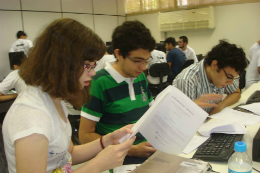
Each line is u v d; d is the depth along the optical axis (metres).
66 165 0.84
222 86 1.52
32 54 0.71
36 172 0.62
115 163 0.79
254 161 0.98
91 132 1.29
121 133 1.01
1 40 5.05
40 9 5.61
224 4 5.61
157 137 1.05
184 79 1.56
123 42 1.16
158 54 3.97
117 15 7.37
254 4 5.22
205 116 1.00
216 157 0.99
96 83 1.25
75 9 6.27
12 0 5.12
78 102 0.84
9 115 0.67
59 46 0.67
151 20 6.98
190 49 5.18
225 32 5.74
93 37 0.72
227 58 1.36
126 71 1.25
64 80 0.68
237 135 1.18
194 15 5.97
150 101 1.51
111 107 1.29
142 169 0.87
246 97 2.02
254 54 3.24
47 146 0.66
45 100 0.72
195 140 1.19
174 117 1.03
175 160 0.93
